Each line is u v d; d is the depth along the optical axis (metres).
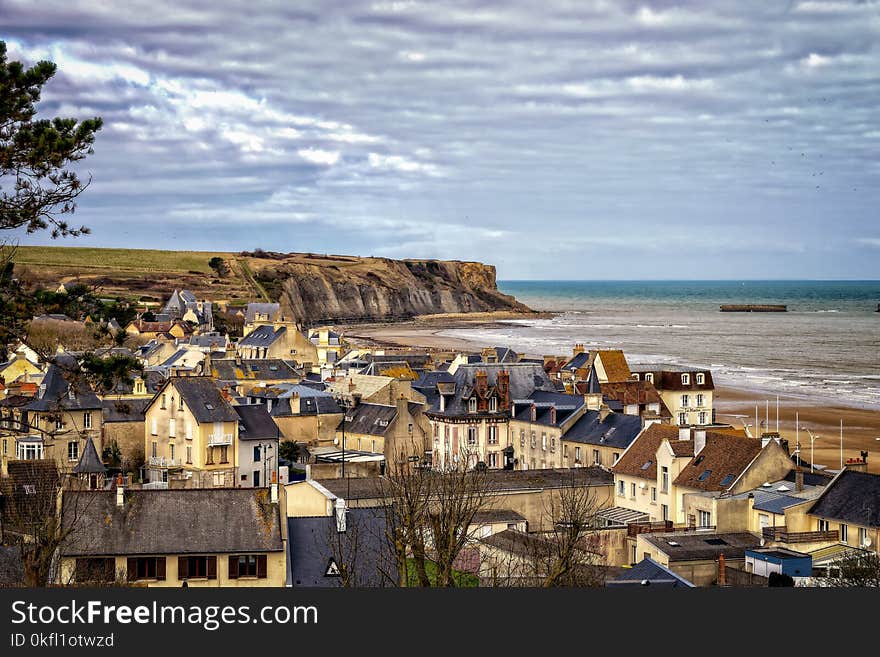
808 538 93.00
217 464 133.62
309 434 156.12
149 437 139.75
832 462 161.38
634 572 81.75
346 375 197.38
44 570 67.12
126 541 76.44
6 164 54.84
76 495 79.00
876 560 81.94
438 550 65.00
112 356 67.50
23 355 168.38
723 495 102.12
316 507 92.12
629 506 117.12
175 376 139.38
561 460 139.50
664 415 165.25
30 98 56.12
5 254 58.94
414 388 178.38
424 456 151.00
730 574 85.75
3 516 80.56
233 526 78.56
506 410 152.62
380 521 85.69
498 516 98.12
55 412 68.06
